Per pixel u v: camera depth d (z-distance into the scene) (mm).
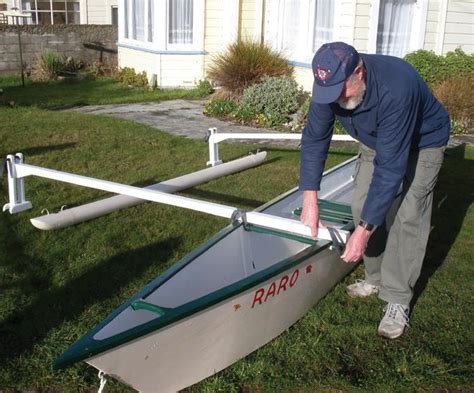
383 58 2816
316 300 3635
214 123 9258
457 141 8094
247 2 12250
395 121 2699
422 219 3244
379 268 3672
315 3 10633
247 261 3504
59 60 14398
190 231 4711
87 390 2893
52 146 7270
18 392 2867
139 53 13570
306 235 3324
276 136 6145
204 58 12867
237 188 5879
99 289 3758
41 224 4480
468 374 3025
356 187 3498
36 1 19141
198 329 2723
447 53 10539
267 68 10281
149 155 7008
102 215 4930
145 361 2564
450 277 4078
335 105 2887
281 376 2994
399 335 3330
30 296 3648
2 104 10273
